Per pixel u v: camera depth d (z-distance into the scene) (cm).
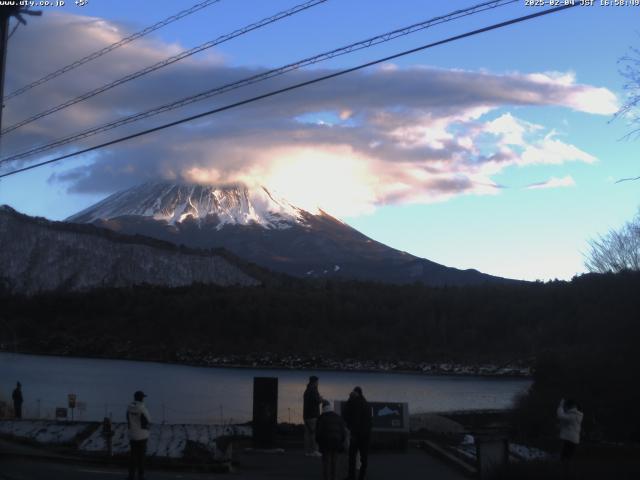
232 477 1730
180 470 1830
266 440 2194
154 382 10438
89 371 12438
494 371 14800
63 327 18838
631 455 2448
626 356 3534
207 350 17275
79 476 1612
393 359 16450
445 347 16538
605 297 4453
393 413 2328
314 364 16575
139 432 1535
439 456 2159
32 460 1862
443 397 9250
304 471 1850
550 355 4078
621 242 4791
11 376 10412
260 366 16350
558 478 1611
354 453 1631
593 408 3381
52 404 6225
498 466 1691
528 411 3747
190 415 5819
